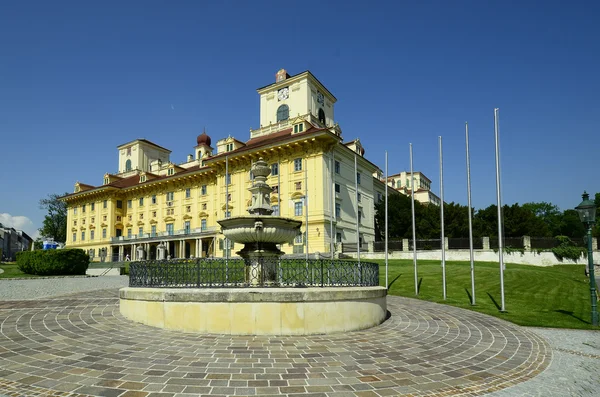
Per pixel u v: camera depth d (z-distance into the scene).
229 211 52.31
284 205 46.72
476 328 11.20
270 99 57.53
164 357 7.02
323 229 42.91
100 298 15.30
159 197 66.06
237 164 52.22
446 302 16.94
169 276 10.41
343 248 42.84
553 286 21.25
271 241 12.23
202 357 7.05
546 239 37.84
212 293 9.14
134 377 5.92
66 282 23.44
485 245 35.78
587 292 19.94
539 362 7.80
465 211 48.81
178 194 63.00
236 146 55.75
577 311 15.38
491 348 8.78
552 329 11.83
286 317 9.12
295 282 10.55
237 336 8.83
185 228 61.09
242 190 51.41
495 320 12.85
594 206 12.40
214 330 9.04
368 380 6.09
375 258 39.06
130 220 70.50
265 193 13.66
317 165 44.72
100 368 6.34
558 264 35.72
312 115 52.56
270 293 9.11
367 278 11.56
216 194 57.38
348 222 48.66
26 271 30.09
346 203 48.91
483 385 6.18
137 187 67.94
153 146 82.25
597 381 6.66
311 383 5.85
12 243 107.19
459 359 7.63
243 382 5.80
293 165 46.91
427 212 50.16
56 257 28.42
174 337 8.59
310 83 54.72
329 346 8.16
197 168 61.09
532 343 9.61
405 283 22.45
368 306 10.55
